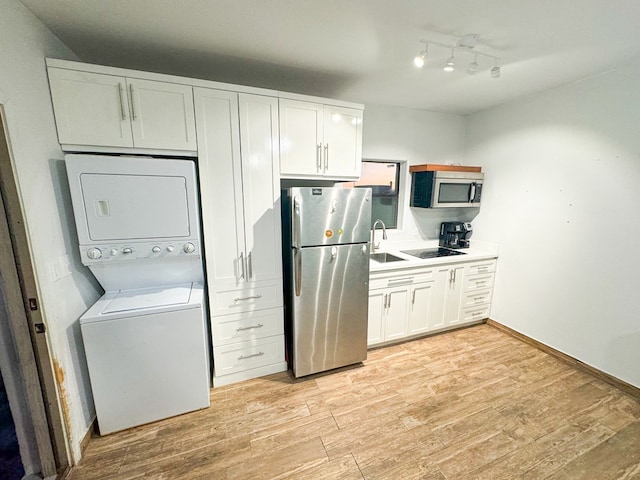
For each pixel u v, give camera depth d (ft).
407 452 5.32
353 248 7.34
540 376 7.59
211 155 6.31
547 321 8.77
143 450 5.33
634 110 6.63
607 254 7.29
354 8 4.70
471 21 5.09
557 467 5.04
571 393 6.93
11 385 4.54
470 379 7.47
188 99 5.96
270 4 4.58
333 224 7.00
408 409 6.40
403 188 10.98
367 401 6.65
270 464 5.08
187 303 5.83
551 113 8.36
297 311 7.05
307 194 6.63
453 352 8.79
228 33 5.48
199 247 6.18
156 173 5.61
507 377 7.55
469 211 11.35
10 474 4.79
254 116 6.54
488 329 10.38
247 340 7.30
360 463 5.10
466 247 11.03
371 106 9.90
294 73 7.38
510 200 9.72
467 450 5.36
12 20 4.20
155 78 5.68
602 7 4.65
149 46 5.95
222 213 6.59
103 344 5.32
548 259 8.65
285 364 7.82
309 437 5.65
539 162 8.77
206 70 7.20
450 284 9.64
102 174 5.29
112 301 5.84
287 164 7.03
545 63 6.75
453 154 11.50
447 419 6.10
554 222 8.44
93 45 5.88
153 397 5.85
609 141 7.11
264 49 6.11
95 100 5.37
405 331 9.18
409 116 10.50
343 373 7.73
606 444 5.50
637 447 5.43
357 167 7.83
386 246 11.00
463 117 11.39
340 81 7.94
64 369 4.93
